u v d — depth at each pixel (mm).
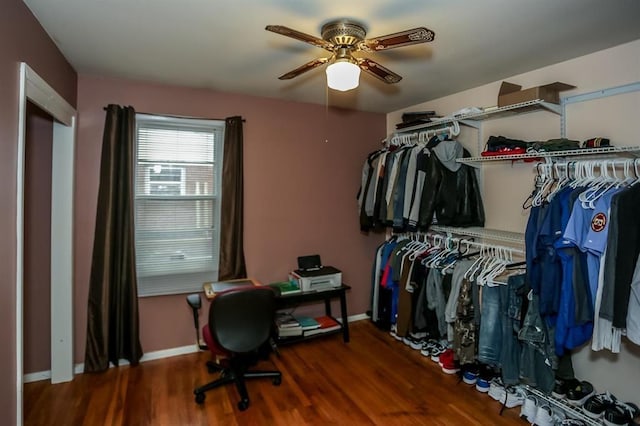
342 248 4051
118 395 2588
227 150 3326
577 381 2330
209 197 3361
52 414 2357
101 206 2898
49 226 2809
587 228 2006
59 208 2732
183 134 3252
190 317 3320
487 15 1892
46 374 2826
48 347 2828
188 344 3312
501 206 2998
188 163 3275
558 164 2365
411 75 2859
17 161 1758
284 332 3311
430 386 2742
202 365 3068
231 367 2691
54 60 2309
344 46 1956
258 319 2463
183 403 2494
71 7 1845
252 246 3564
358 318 4184
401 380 2828
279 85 3162
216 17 1940
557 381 2297
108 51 2416
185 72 2832
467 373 2777
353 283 4137
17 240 1762
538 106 2502
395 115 4121
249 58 2531
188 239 3301
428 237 3512
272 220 3650
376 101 3682
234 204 3355
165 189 3201
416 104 3787
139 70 2789
